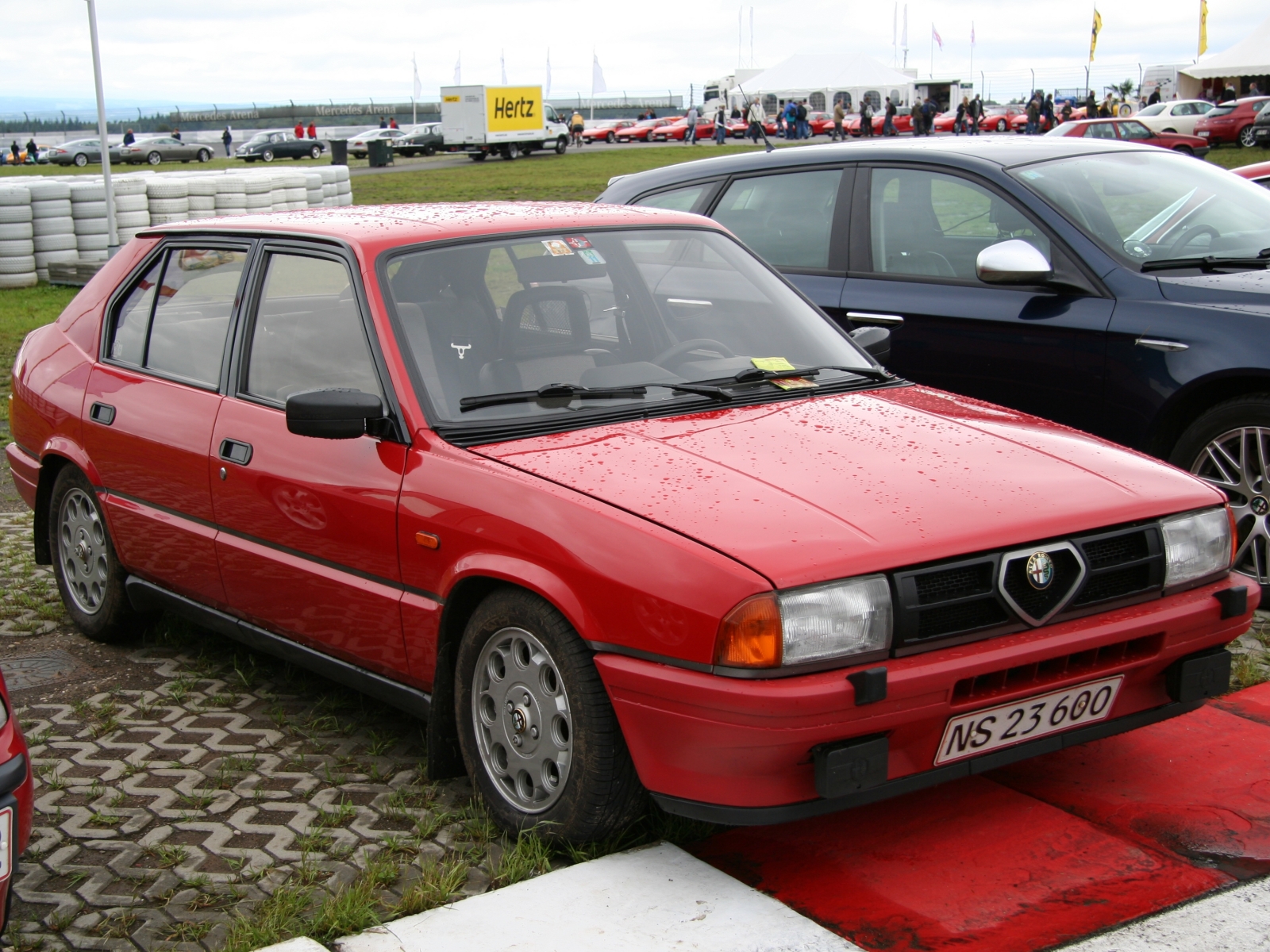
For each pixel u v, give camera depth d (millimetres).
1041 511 3041
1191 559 3230
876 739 2791
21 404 5207
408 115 102312
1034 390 5293
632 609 2854
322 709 4266
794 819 2799
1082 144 6027
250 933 2838
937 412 3686
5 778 2473
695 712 2764
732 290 4258
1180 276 5078
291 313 4008
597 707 2982
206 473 4121
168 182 19031
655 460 3213
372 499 3506
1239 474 4809
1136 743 3768
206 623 4445
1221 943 2721
